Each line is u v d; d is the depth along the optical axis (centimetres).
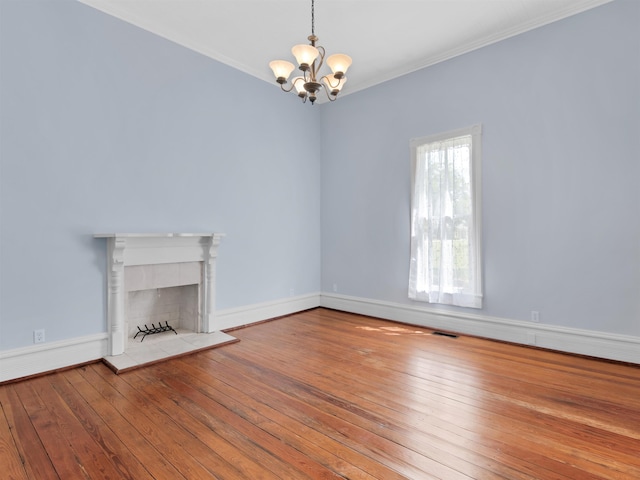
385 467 180
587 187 338
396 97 480
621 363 321
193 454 191
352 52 424
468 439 204
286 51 421
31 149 294
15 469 180
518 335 380
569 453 191
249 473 176
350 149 536
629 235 318
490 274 399
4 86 280
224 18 356
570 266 348
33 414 233
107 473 176
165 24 367
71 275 317
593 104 334
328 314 531
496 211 393
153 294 410
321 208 575
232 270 450
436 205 439
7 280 283
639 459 185
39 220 299
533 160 368
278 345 382
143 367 316
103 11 334
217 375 299
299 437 207
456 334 421
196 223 410
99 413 234
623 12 317
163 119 380
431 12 348
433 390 270
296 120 536
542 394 262
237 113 454
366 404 247
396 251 486
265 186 491
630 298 318
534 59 366
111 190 341
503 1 332
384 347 374
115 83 343
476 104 407
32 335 295
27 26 291
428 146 446
